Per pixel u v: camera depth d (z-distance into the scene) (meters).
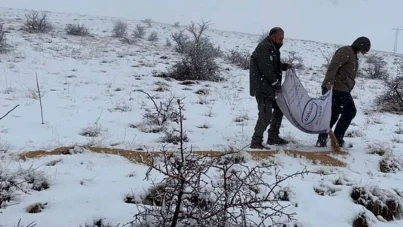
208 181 4.18
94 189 4.19
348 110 6.57
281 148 6.32
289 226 3.87
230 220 3.24
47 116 7.73
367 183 4.95
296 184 4.79
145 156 5.26
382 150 6.39
